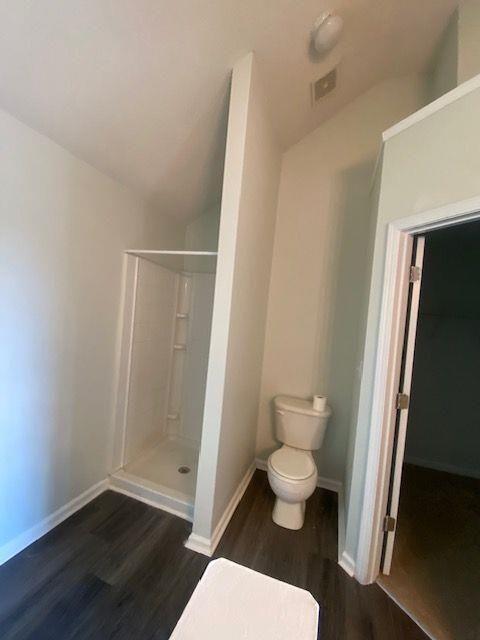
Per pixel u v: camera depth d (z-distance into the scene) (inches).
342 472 96.9
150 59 53.6
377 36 73.4
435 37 74.9
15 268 56.8
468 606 58.9
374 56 79.6
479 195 44.9
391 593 60.7
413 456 117.1
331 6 59.5
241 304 71.3
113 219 79.4
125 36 48.7
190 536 68.8
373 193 82.5
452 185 48.6
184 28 51.3
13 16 41.7
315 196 98.3
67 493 73.7
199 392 113.0
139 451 100.3
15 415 59.4
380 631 53.6
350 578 63.7
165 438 114.3
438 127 51.2
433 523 83.2
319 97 84.4
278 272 102.0
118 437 89.4
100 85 54.5
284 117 83.9
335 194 96.5
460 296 102.7
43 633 48.8
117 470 89.7
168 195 92.6
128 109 61.2
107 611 52.8
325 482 98.0
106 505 79.3
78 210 68.8
